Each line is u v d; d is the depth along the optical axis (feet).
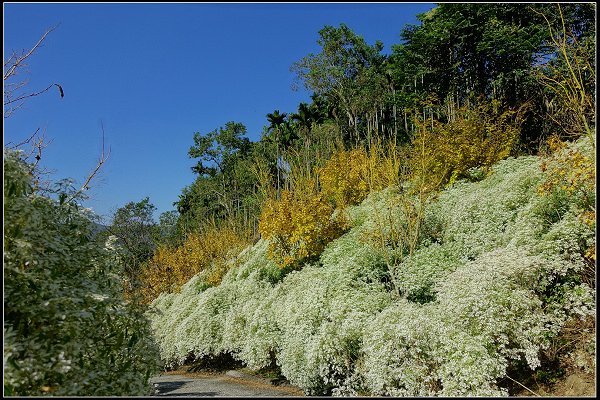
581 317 20.49
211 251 73.77
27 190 16.29
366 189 51.65
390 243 35.40
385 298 28.43
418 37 76.02
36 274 14.75
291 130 131.44
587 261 21.72
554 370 19.71
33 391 13.28
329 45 119.34
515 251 23.13
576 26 52.42
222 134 170.91
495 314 19.92
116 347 17.25
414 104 76.95
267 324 34.32
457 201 36.76
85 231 18.35
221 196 143.13
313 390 26.63
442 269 29.04
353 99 111.34
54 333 14.21
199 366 46.98
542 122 58.29
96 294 15.80
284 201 45.93
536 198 27.48
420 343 20.54
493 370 18.43
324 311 28.76
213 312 45.91
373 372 21.15
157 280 88.28
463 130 44.83
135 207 142.41
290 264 45.09
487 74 70.59
